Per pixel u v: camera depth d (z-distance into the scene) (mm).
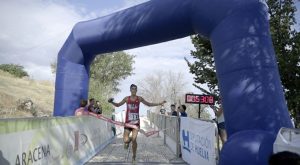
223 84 5742
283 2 10156
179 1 6777
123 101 7504
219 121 7648
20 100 20250
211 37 6191
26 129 4207
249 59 5504
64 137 6156
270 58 5598
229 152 5055
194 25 6648
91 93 25219
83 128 8039
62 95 8977
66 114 8891
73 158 6871
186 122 8445
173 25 6895
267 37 5715
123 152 10039
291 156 2152
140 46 7910
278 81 5598
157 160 8531
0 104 18734
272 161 2205
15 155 3838
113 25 7855
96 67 36094
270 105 5336
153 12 7098
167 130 12203
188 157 8078
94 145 9469
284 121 5320
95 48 8594
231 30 5703
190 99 10961
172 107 13336
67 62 8977
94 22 8430
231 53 5633
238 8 5746
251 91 5398
